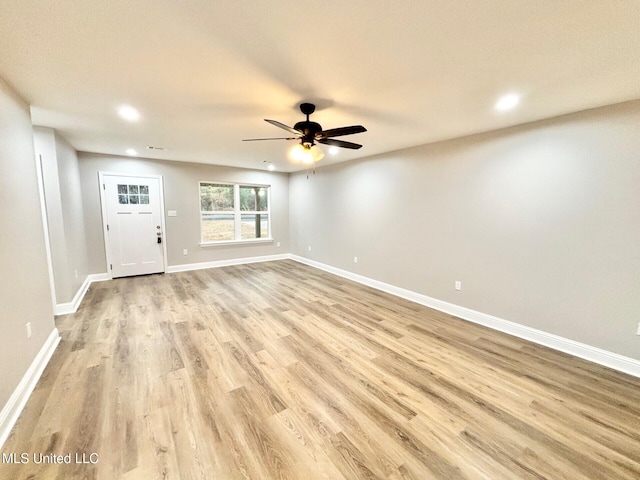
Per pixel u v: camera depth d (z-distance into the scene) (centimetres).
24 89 213
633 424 180
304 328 317
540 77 192
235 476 142
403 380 224
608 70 181
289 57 171
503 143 304
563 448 162
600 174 242
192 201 582
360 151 440
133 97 232
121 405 191
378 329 317
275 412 187
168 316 346
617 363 241
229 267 626
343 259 550
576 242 259
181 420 179
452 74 190
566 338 270
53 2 122
